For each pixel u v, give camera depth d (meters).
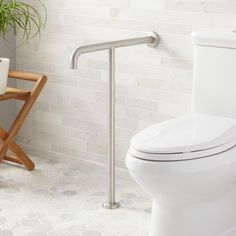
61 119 4.41
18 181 4.09
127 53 4.01
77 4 4.16
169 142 3.13
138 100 4.03
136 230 3.52
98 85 4.18
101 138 4.24
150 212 3.71
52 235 3.46
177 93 3.86
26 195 3.90
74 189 3.99
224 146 3.18
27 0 4.39
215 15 3.65
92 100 4.23
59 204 3.79
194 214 3.25
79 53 3.40
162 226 3.26
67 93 4.34
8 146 4.13
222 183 3.21
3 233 3.48
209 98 3.55
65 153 4.44
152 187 3.13
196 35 3.52
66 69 4.31
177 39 3.80
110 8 4.03
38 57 4.43
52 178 4.15
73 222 3.59
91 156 4.31
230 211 3.41
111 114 3.70
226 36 3.43
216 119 3.42
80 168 4.34
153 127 3.34
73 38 4.23
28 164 4.24
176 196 3.15
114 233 3.48
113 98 3.68
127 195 3.93
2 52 4.50
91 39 4.15
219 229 3.37
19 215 3.66
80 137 4.34
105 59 4.11
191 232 3.25
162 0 3.81
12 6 4.07
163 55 3.87
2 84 4.01
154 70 3.92
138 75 4.00
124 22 3.99
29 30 4.30
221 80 3.49
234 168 3.22
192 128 3.29
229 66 3.46
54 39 4.32
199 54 3.54
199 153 3.09
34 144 4.60
